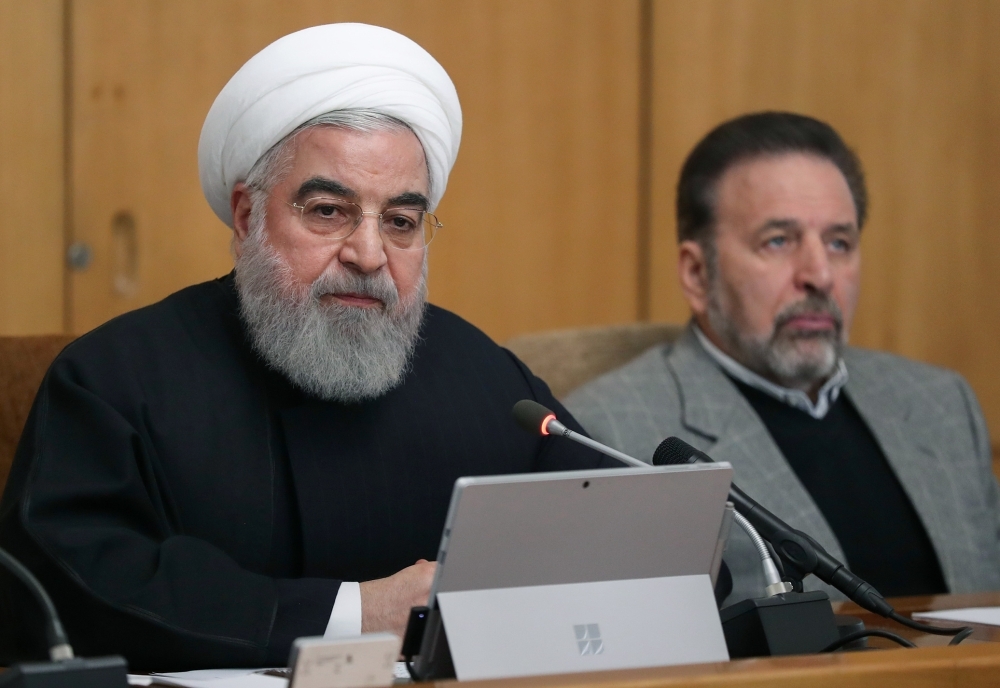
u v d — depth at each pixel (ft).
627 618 18.57
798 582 20.97
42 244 50.72
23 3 50.31
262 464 25.73
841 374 37.58
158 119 51.65
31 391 30.30
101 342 25.54
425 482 27.20
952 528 36.17
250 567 25.11
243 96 26.40
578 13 56.75
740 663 16.79
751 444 34.83
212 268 52.29
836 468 36.50
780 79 58.65
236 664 20.99
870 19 59.36
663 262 57.62
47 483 22.76
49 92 50.70
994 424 60.44
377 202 26.08
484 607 17.76
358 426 26.96
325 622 21.29
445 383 28.94
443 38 55.06
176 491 24.67
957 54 60.08
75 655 21.20
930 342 60.34
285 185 26.08
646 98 57.62
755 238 36.17
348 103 25.85
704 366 36.63
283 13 52.70
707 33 57.98
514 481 17.38
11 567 17.24
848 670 16.15
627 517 18.51
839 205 36.35
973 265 60.49
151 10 51.49
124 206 51.44
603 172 57.16
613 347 41.96
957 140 60.29
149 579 21.35
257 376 26.68
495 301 56.03
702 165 37.52
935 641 23.07
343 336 25.93
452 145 28.12
